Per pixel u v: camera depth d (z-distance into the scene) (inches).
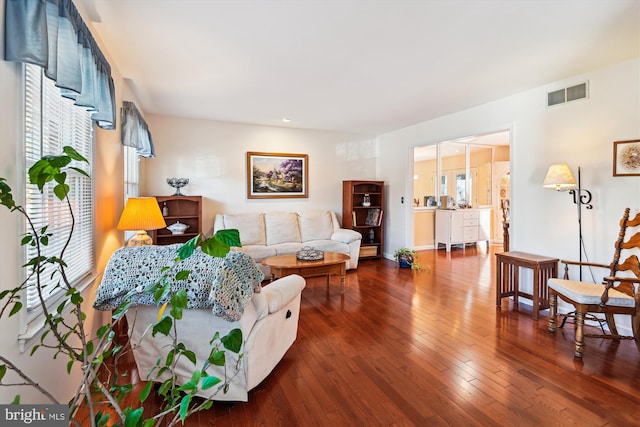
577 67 114.5
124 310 37.6
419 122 200.7
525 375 84.4
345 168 237.6
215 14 81.1
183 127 190.5
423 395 76.2
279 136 215.9
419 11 79.7
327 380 82.4
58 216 65.1
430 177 301.3
